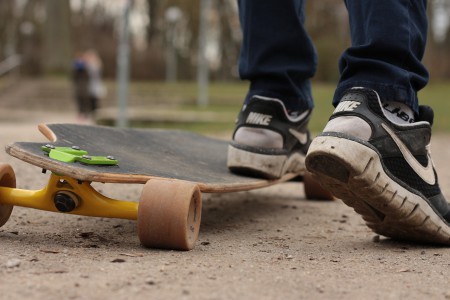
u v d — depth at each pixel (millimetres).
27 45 16844
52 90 10805
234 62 19031
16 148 1181
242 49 1479
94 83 7547
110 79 16484
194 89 12844
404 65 1264
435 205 1298
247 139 1443
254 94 1460
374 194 1233
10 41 16906
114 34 18234
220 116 7055
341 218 1585
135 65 17031
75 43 16719
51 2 13859
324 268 1170
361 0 1270
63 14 13898
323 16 16984
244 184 1354
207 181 1306
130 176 1202
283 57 1453
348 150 1201
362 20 1271
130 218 1240
